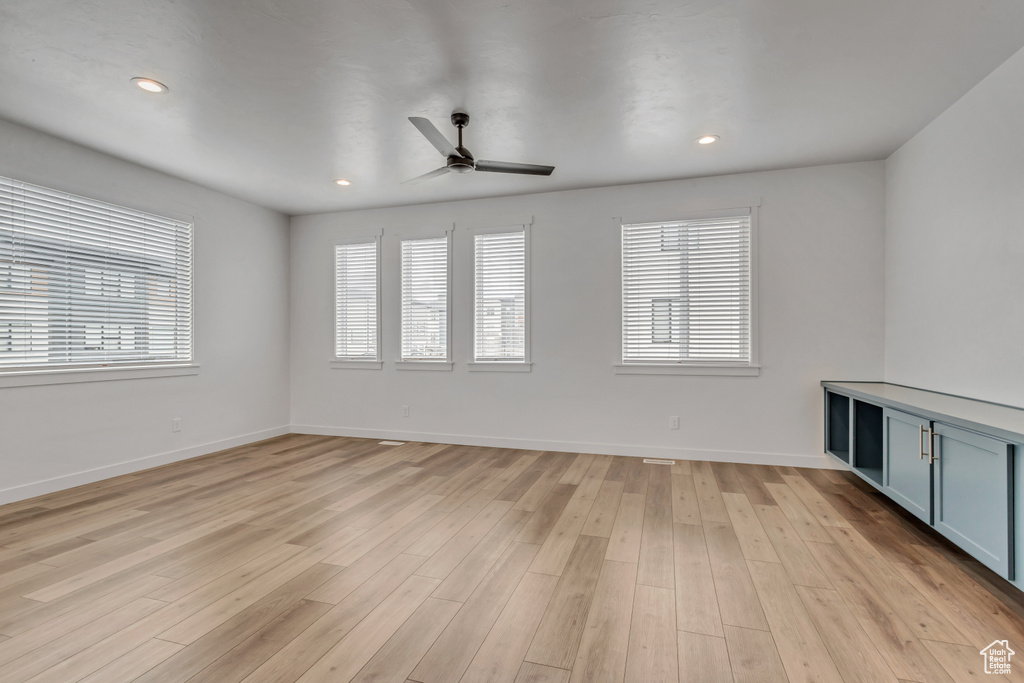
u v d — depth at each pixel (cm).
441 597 207
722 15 219
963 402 275
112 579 222
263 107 304
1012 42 239
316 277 565
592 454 467
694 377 443
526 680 157
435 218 520
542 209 483
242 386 511
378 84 277
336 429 557
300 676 158
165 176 429
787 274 419
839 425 399
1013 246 253
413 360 528
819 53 248
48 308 350
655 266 454
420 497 339
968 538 217
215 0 206
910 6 212
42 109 306
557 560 242
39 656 168
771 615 193
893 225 384
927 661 165
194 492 351
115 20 219
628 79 273
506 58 252
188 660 166
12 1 205
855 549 254
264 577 225
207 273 472
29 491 337
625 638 179
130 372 403
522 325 491
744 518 298
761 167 413
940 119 318
